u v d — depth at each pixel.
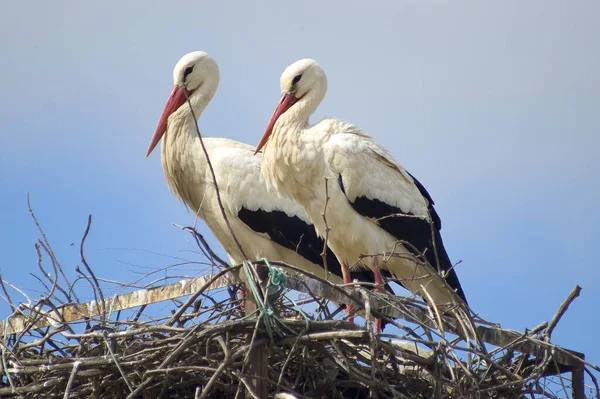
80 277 11.65
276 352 10.80
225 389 10.60
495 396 11.55
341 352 10.61
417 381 11.45
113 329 10.88
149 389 10.77
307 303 11.28
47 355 11.15
